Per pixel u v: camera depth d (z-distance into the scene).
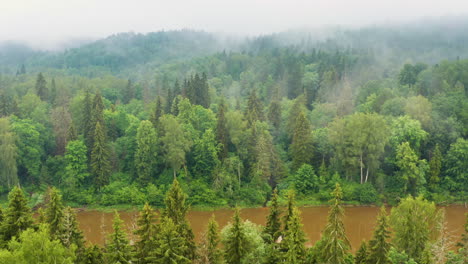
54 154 79.25
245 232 38.38
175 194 39.88
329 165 77.31
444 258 35.81
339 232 35.69
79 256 36.59
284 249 36.78
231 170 74.06
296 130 76.69
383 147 70.00
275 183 76.12
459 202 70.38
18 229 35.47
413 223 39.28
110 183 72.69
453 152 72.38
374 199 70.25
